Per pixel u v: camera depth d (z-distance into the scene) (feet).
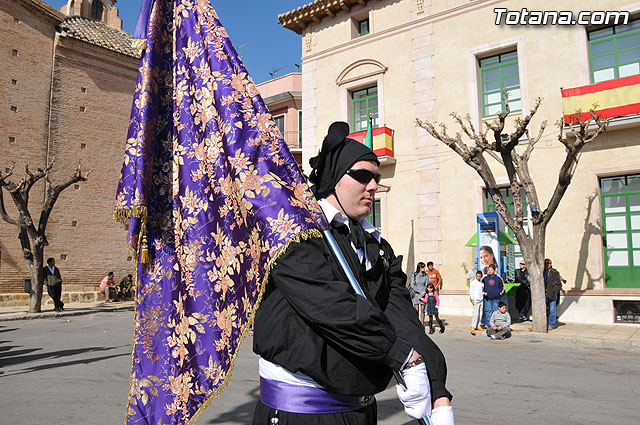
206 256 5.19
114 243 73.46
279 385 4.39
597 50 46.39
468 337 36.65
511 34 49.78
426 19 55.42
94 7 84.89
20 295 62.85
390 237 55.52
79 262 69.67
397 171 55.77
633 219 43.21
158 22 6.15
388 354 3.98
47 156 68.23
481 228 44.37
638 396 18.56
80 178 55.88
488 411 16.16
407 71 56.34
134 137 5.75
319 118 62.95
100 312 57.52
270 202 4.50
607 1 45.32
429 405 4.09
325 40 63.72
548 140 46.70
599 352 29.91
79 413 15.44
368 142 56.13
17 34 66.59
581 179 44.83
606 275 44.01
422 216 53.52
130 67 77.97
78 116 71.87
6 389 18.89
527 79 48.37
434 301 39.09
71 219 69.62
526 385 20.39
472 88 51.75
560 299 44.01
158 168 5.90
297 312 4.16
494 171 49.49
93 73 74.13
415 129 55.11
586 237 44.11
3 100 64.64
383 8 59.26
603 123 34.42
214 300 5.03
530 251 37.60
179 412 5.07
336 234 4.81
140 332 5.51
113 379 20.75
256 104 5.28
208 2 5.98
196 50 5.80
